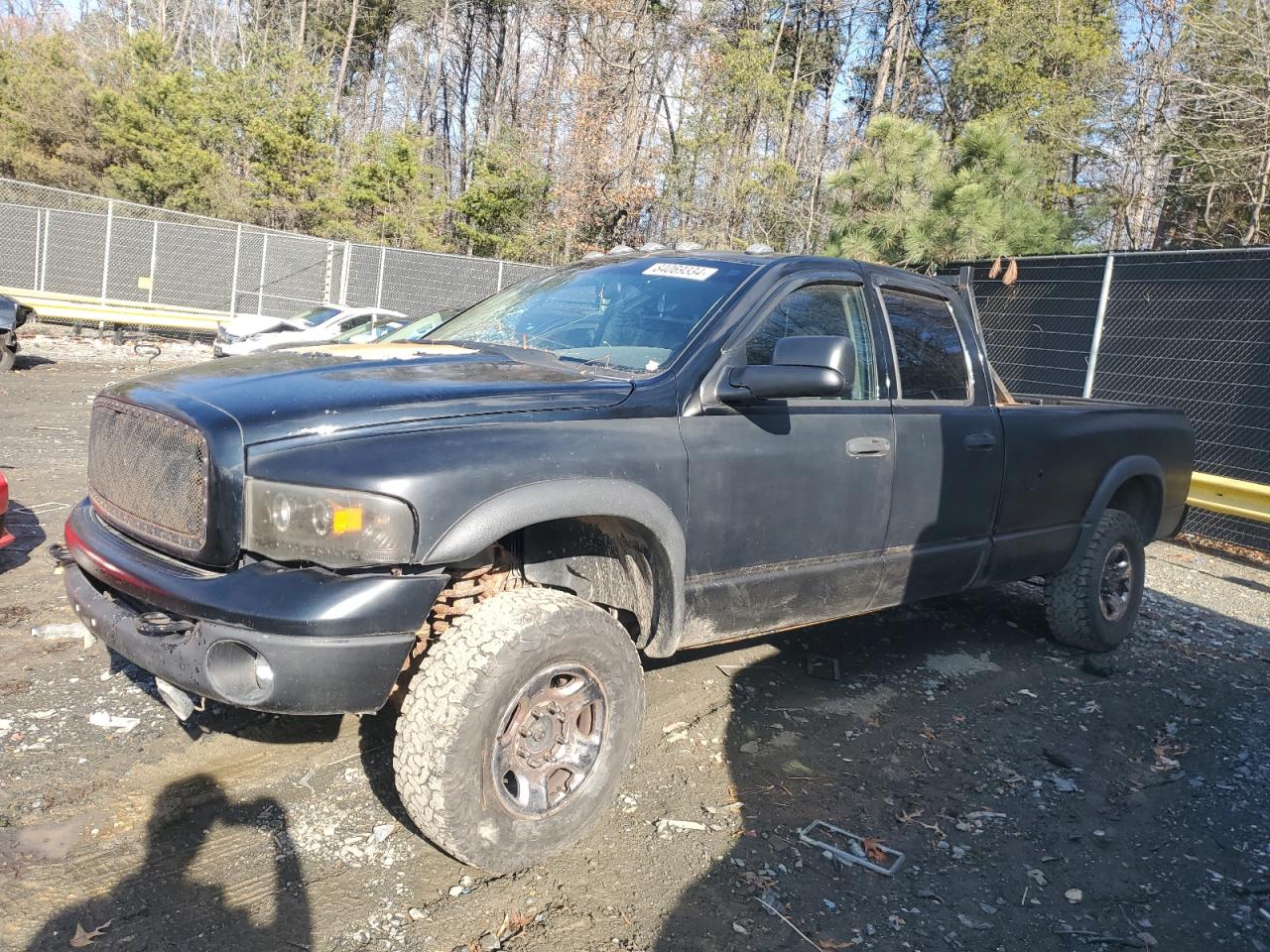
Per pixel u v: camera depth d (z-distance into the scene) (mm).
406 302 23359
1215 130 17000
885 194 13891
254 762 3453
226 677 2631
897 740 4125
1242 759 4207
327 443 2688
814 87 39781
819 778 3727
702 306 3670
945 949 2791
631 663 3094
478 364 3352
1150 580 7500
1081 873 3248
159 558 2850
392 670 2684
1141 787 3879
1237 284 9070
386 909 2740
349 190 30672
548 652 2838
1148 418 5660
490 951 2598
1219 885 3238
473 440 2809
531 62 44938
